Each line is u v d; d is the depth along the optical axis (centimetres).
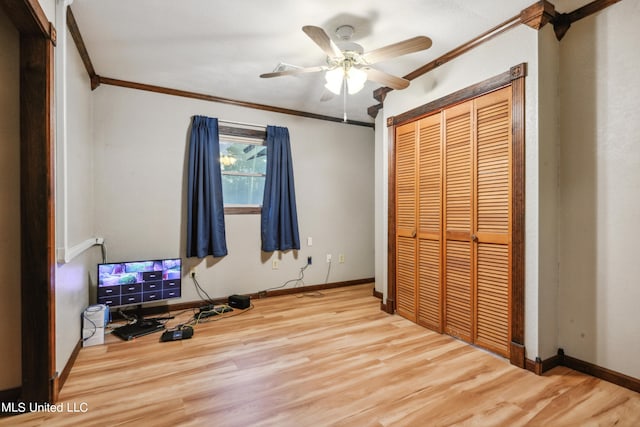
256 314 329
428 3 199
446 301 272
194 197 346
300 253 420
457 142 260
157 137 337
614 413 168
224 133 369
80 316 247
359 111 418
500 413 169
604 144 201
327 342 259
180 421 163
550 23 213
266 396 184
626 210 192
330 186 441
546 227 213
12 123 175
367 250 472
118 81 316
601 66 202
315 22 220
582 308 211
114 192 318
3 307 174
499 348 231
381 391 189
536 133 207
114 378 203
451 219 266
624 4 192
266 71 297
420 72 291
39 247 170
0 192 174
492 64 233
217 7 204
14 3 140
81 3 198
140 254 329
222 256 363
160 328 284
